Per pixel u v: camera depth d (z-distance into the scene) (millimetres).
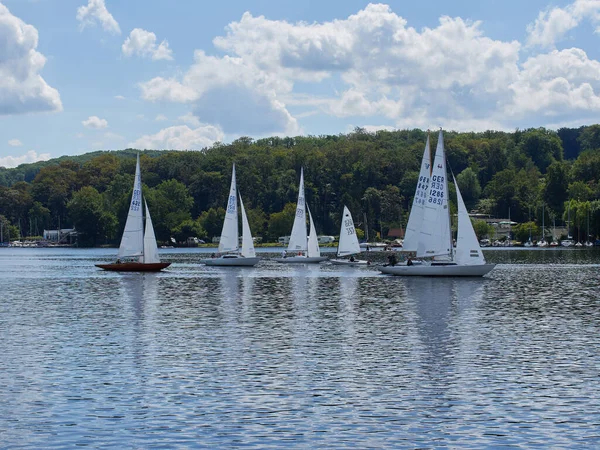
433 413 30547
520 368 38000
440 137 92375
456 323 53281
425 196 99500
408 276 97438
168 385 34969
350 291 78250
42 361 40219
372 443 27219
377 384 34969
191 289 82750
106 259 180875
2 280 100125
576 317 56250
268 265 132500
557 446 26812
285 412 30781
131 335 48656
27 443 27312
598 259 148250
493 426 28906
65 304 67688
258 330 50500
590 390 33688
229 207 127938
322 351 42656
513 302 66438
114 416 30344
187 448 26812
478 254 93625
